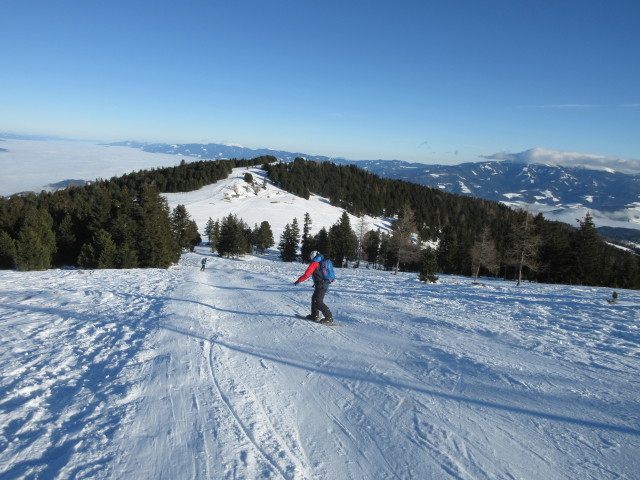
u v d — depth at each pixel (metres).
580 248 37.53
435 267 22.58
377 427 3.72
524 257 31.38
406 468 3.06
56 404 4.08
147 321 8.24
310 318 8.36
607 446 3.38
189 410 3.93
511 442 3.45
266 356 5.79
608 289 20.42
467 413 4.01
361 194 138.00
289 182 142.38
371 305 10.80
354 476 2.95
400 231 41.28
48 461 2.98
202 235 93.62
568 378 4.96
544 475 2.98
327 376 5.02
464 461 3.15
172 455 3.11
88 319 8.59
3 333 7.19
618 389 4.62
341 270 32.19
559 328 8.03
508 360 5.67
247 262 52.81
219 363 5.40
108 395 4.29
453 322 8.37
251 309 9.93
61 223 38.12
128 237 36.38
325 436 3.55
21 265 27.36
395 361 5.61
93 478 2.77
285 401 4.26
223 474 2.87
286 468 3.01
